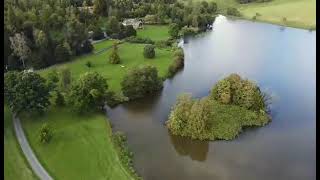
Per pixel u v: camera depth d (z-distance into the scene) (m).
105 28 180.12
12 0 150.00
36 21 144.25
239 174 88.94
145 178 87.31
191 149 97.69
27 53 132.62
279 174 88.62
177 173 89.12
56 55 142.12
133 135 103.00
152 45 159.25
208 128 101.62
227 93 110.94
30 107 100.88
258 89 112.38
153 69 126.75
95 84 110.50
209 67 149.88
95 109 109.56
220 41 185.25
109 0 199.50
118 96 120.12
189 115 101.81
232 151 96.88
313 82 134.50
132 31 178.75
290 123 107.69
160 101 121.19
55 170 86.06
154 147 98.06
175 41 179.25
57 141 94.44
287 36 190.88
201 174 88.94
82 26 154.88
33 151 90.75
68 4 181.75
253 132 103.56
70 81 118.88
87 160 89.69
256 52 167.75
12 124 99.38
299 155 94.81
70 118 105.12
